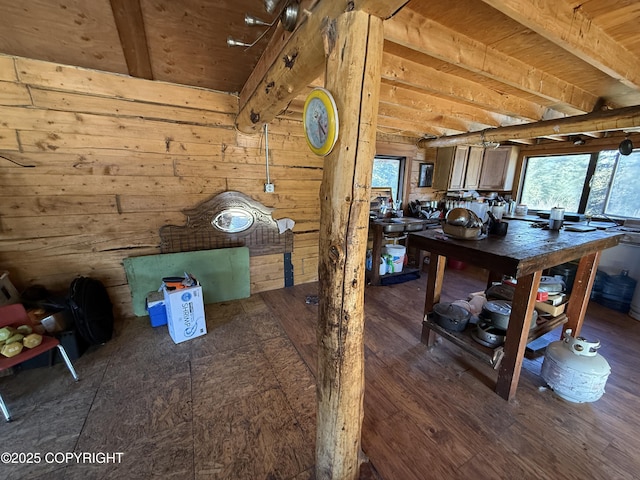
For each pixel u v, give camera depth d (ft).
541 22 3.70
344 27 2.91
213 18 5.24
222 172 9.41
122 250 8.48
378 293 11.24
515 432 5.02
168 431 4.96
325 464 3.96
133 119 7.82
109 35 5.76
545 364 6.03
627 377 6.44
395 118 10.01
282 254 11.23
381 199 14.20
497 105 8.09
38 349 5.52
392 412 5.43
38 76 6.69
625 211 11.50
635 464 4.45
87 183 7.66
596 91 7.83
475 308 7.52
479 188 15.35
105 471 4.28
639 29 4.51
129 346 7.45
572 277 11.33
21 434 4.88
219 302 10.12
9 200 6.95
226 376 6.37
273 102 5.79
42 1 4.72
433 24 4.59
